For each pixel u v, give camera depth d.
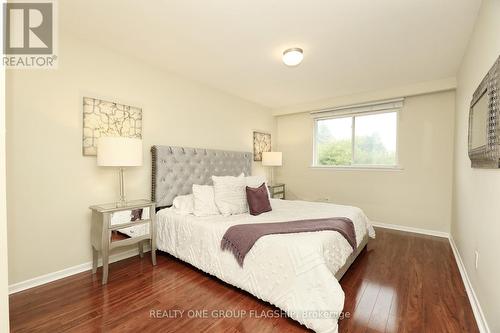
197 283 2.16
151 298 1.92
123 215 2.30
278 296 1.72
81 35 2.31
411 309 1.79
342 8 1.88
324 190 4.73
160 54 2.70
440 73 3.18
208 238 2.25
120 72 2.67
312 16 1.98
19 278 2.02
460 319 1.68
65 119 2.26
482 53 1.81
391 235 3.62
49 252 2.18
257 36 2.31
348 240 2.19
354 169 4.36
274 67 3.04
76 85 2.33
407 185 3.85
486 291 1.58
